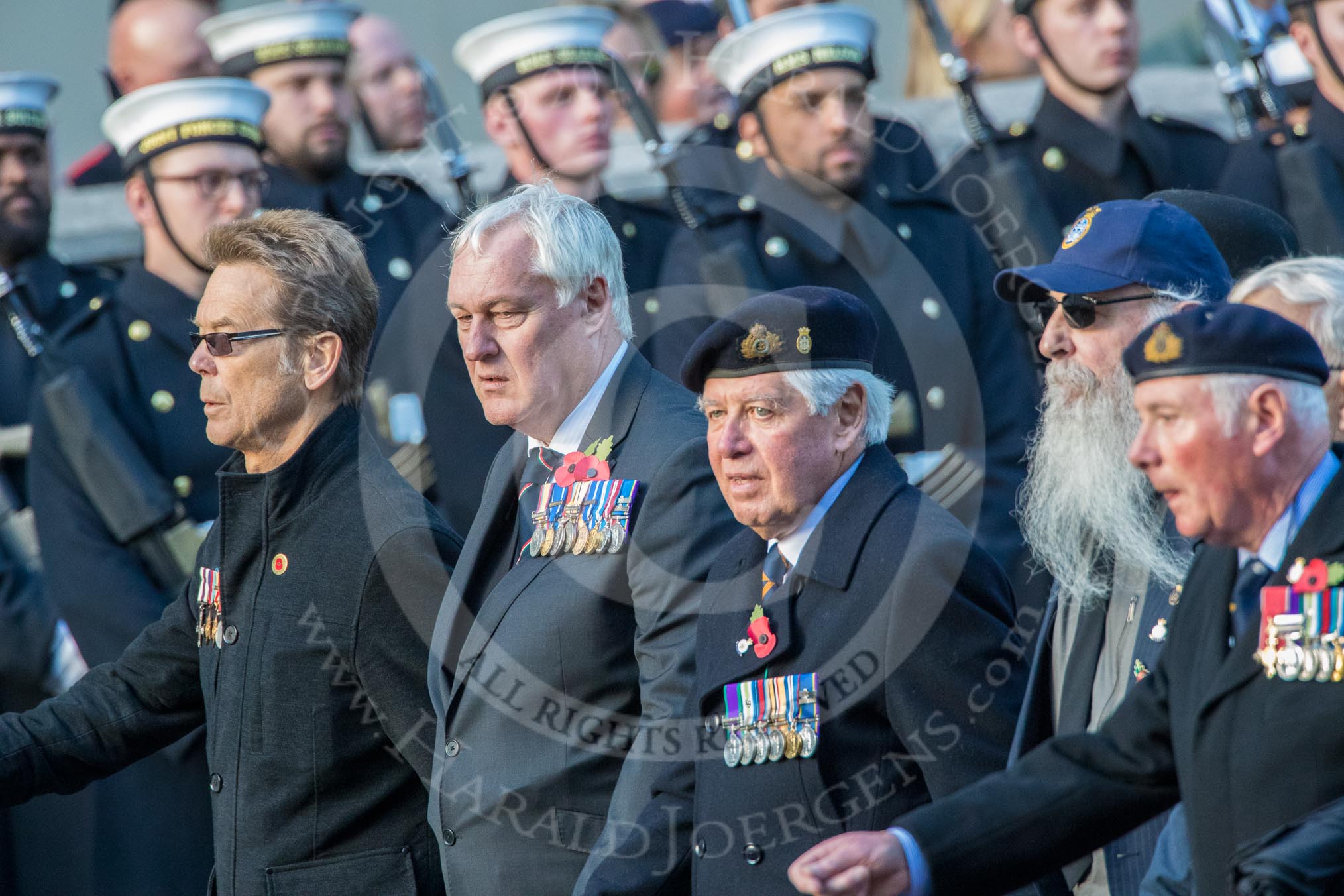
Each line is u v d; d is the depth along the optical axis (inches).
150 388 765.9
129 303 776.9
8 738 558.6
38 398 761.0
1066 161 799.7
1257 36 834.8
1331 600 347.3
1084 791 383.9
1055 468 476.4
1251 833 349.7
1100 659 455.5
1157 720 382.3
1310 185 794.8
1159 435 360.5
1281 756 346.3
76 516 743.7
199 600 555.2
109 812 745.6
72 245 970.1
